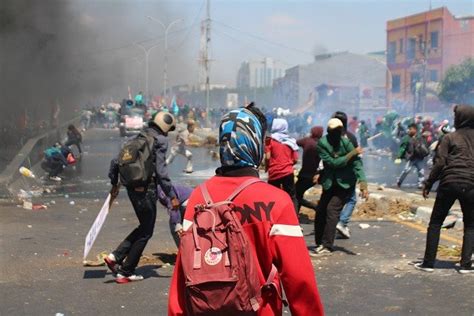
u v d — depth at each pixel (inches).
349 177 314.0
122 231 390.3
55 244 345.4
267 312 99.6
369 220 426.0
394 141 1195.9
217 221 97.8
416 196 507.2
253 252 97.9
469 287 257.9
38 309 230.7
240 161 105.3
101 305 236.4
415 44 2802.7
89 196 564.1
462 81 2220.7
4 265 295.4
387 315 223.1
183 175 738.2
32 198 541.6
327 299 242.5
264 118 111.7
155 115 268.5
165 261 307.7
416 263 297.4
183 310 100.3
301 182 399.9
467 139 270.4
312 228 405.7
